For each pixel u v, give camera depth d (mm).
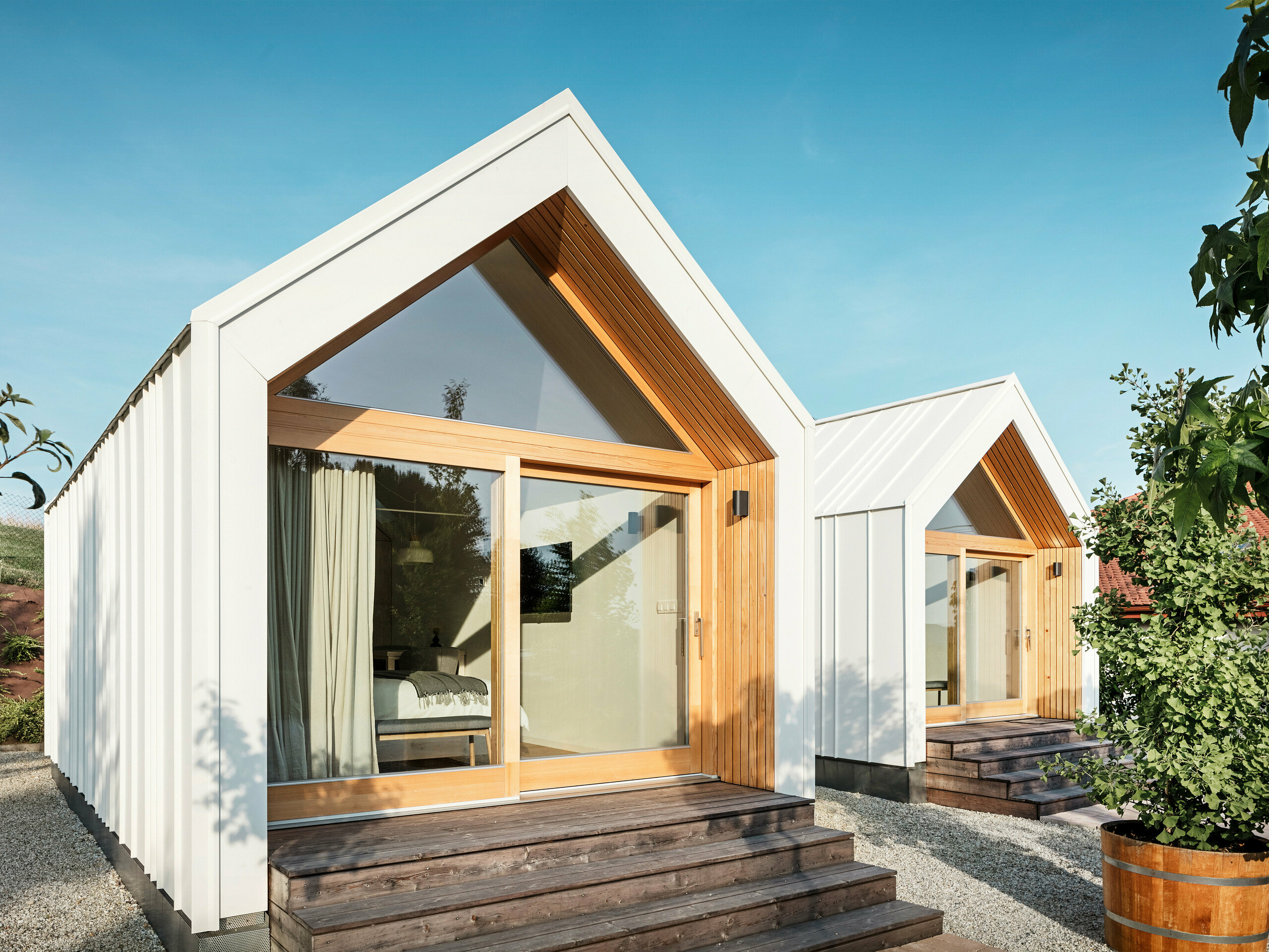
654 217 6434
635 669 7094
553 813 5828
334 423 5711
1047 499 11977
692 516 7543
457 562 6203
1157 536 5570
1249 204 2180
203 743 4484
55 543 11227
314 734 5555
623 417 7113
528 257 6793
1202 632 5203
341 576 5723
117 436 6902
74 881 6609
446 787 5965
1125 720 5570
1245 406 2029
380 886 4625
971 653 11805
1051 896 6461
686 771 7266
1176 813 5234
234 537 4691
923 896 6410
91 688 7980
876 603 10211
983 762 9328
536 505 6664
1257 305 2230
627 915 4891
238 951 4453
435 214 5512
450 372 6258
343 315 5148
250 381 4816
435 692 6012
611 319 6941
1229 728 5156
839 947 5121
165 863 5117
